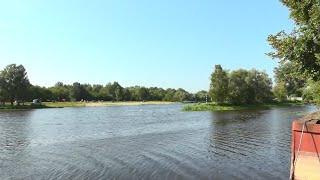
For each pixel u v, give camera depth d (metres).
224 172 27.94
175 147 40.31
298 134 14.99
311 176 14.70
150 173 27.84
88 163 31.84
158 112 112.31
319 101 28.31
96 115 98.88
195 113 102.81
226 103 134.25
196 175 27.11
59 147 41.19
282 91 143.12
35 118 87.38
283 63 20.12
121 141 45.66
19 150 39.28
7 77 150.12
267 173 27.50
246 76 141.38
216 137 48.75
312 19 17.91
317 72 18.45
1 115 99.75
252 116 86.75
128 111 121.19
